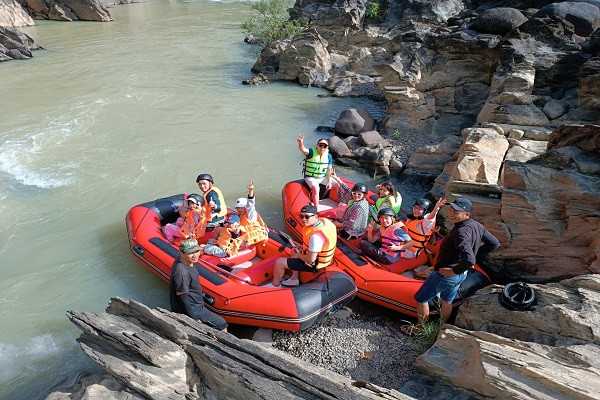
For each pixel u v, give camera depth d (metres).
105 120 13.23
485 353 4.49
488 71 12.02
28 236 8.37
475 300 5.54
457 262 5.22
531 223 6.54
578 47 10.77
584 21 11.61
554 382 4.08
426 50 12.62
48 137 12.06
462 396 4.58
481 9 15.36
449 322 6.06
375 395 4.32
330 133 12.71
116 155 11.23
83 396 4.41
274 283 6.57
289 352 5.92
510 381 4.22
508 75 10.30
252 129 12.91
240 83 16.84
